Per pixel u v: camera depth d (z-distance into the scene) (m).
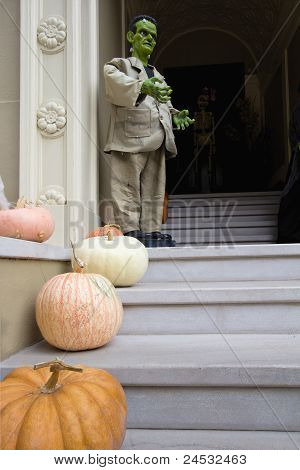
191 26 5.17
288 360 0.78
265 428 0.75
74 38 1.72
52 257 1.15
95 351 0.90
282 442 0.70
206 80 5.52
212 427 0.76
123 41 2.81
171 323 1.09
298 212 2.57
